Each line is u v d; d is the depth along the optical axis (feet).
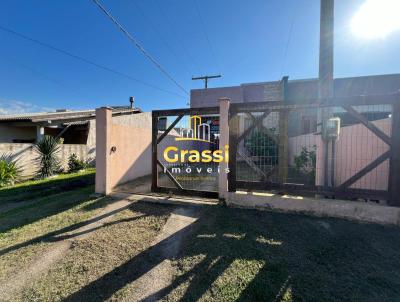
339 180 13.26
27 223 11.10
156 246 8.71
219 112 13.48
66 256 8.04
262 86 42.22
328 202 11.30
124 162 20.17
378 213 10.53
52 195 17.01
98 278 6.80
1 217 12.11
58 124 37.96
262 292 6.04
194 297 5.94
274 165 14.07
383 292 6.01
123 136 19.97
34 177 25.09
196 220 11.24
